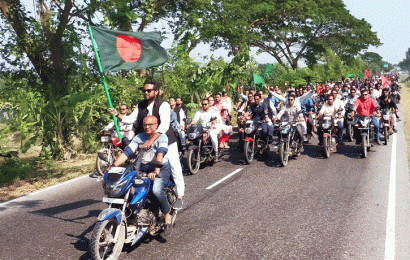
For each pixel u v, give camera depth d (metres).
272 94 11.05
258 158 11.32
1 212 6.89
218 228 5.71
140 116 5.52
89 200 7.51
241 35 29.31
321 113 11.47
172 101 11.23
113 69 6.89
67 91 12.83
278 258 4.68
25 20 12.66
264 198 7.21
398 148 12.16
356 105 11.03
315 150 12.25
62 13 13.10
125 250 4.98
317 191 7.59
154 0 19.31
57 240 5.46
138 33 7.21
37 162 11.61
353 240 5.19
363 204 6.70
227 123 13.84
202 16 25.23
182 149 9.99
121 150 9.72
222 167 10.22
